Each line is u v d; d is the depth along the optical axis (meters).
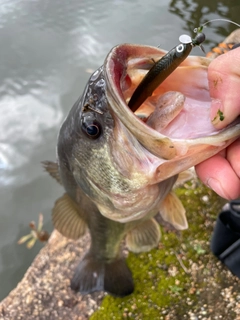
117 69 0.16
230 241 0.32
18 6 0.98
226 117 0.15
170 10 0.86
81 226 0.29
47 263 0.36
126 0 0.94
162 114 0.16
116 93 0.15
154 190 0.20
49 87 0.73
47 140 0.62
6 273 0.47
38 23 0.91
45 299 0.33
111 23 0.86
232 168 0.17
